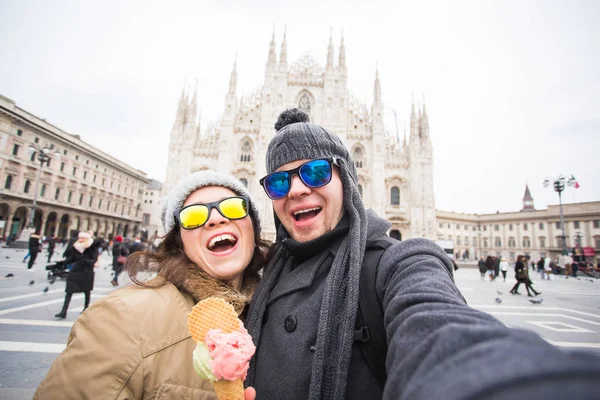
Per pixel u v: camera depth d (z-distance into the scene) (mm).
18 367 5484
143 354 1705
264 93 44094
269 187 2408
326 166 2211
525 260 17469
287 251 2525
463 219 84250
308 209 2299
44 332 7332
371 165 43406
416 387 850
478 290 19062
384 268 1745
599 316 12047
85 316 1788
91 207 60125
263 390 1849
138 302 1845
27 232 32812
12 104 43281
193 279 2139
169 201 2578
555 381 498
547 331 9547
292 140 2344
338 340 1665
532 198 101438
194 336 1539
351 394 1592
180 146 43656
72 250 8977
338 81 45094
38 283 13797
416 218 41625
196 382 1804
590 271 36500
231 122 43094
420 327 1107
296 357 1786
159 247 2473
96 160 61344
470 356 776
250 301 2393
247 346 1493
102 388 1594
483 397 611
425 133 44188
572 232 69250
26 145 45844
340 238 2184
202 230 2303
